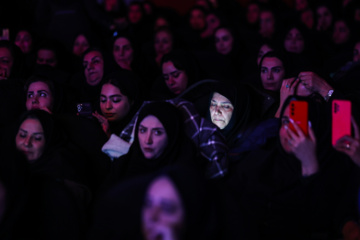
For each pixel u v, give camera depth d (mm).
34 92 4777
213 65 6914
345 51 7422
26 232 3379
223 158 3941
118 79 4645
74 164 3920
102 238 2975
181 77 5547
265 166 3688
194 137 4012
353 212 3459
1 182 3199
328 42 8211
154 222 2805
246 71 7012
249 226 3123
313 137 3506
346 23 8039
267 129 4191
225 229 3035
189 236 2873
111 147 4098
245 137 4223
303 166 3531
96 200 3838
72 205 3514
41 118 3900
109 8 9367
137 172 3852
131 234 2924
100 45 7824
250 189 3650
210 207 2945
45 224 3430
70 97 5094
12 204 3238
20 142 3848
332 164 3645
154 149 3771
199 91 4648
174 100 4219
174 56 5562
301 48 7242
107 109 4637
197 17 9375
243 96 4312
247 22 9477
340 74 5832
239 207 3137
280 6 10375
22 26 8789
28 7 9023
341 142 3549
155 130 3779
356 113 3955
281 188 3588
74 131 4258
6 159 3287
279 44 7391
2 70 6035
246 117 4297
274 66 5195
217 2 10406
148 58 7836
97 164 4223
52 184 3512
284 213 3592
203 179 2953
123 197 2938
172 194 2807
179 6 11516
